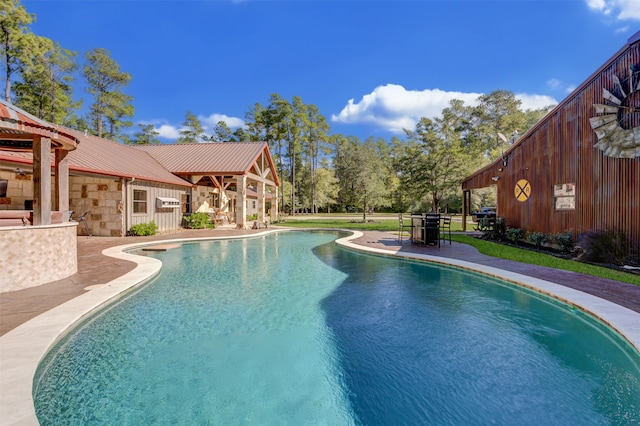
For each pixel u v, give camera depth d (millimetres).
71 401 2998
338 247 12914
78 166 12062
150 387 3229
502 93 41750
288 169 50469
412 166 22938
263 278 7676
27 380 2854
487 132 40969
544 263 8484
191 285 7027
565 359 3779
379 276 7895
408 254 10016
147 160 18656
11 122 5492
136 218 14969
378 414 2861
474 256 9695
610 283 6258
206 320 5004
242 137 46719
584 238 9031
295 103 44062
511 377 3426
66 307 4828
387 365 3684
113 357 3814
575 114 9828
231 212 25125
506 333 4512
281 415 2832
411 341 4281
